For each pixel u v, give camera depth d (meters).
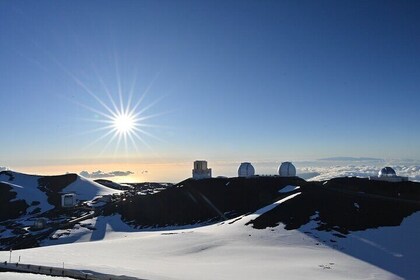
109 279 39.66
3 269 47.62
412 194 90.62
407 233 65.56
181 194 118.69
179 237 72.06
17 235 104.94
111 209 121.19
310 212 77.38
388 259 53.78
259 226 74.19
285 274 43.59
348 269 47.91
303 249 59.41
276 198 100.19
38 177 188.62
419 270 49.22
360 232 66.94
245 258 54.12
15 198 159.38
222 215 101.94
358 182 101.25
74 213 130.50
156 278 39.00
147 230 101.06
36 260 53.56
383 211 76.12
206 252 59.19
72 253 60.88
